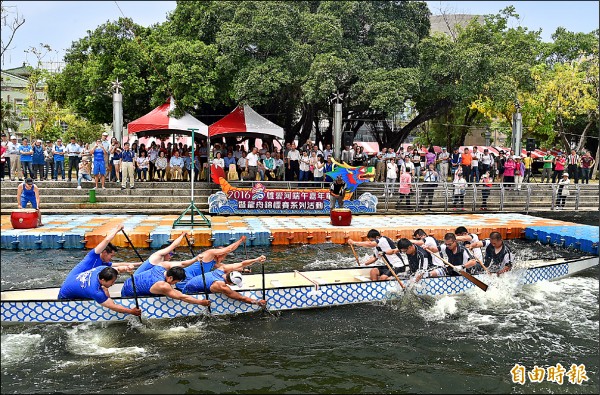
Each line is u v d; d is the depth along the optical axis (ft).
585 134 107.65
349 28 77.97
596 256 39.47
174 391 19.74
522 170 69.82
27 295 27.43
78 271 26.09
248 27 70.69
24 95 127.54
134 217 53.06
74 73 78.64
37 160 61.05
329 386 20.33
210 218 53.98
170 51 71.56
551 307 29.71
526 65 78.64
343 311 28.48
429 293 30.42
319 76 66.95
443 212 62.39
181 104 70.44
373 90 69.67
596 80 100.32
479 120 116.26
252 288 28.71
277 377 20.99
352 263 39.29
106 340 24.31
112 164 62.85
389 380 20.90
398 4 83.82
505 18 96.32
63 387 19.99
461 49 74.84
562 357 23.25
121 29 72.79
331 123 92.17
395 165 65.77
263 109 84.02
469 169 72.38
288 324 26.58
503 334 25.77
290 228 47.44
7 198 57.11
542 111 100.22
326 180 63.52
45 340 24.09
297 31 73.67
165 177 73.26
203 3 77.71
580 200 71.15
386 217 57.82
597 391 20.12
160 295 26.16
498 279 31.99
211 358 22.66
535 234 50.14
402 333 25.71
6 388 19.81
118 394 19.47
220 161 62.64
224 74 72.33
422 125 128.47
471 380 21.01
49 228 44.86
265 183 62.34
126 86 71.36
